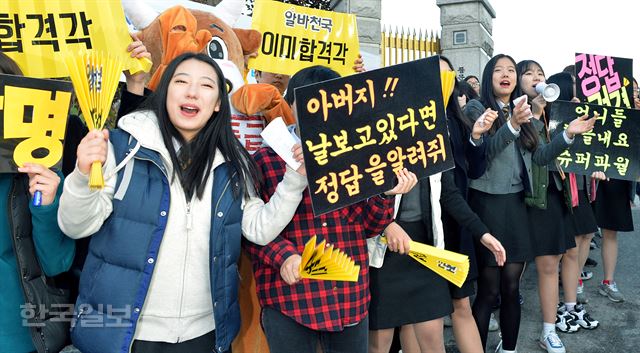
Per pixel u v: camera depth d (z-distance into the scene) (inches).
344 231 84.0
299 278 73.9
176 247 70.0
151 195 69.2
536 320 165.6
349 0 345.4
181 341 71.0
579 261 179.9
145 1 150.1
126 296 66.8
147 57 99.0
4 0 90.6
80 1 93.7
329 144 74.0
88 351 68.1
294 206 74.3
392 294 101.9
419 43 393.7
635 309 173.3
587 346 147.5
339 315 80.7
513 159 127.4
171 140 71.6
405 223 105.8
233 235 73.0
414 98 79.2
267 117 103.0
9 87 69.7
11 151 69.5
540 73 144.8
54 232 70.1
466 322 113.8
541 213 139.5
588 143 145.5
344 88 74.9
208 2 267.3
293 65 136.1
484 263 124.5
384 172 77.7
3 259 69.7
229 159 74.8
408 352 114.2
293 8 135.8
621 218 177.5
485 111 119.2
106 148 64.4
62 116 73.2
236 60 122.8
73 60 64.2
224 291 72.0
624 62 155.9
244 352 98.1
